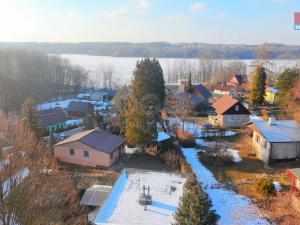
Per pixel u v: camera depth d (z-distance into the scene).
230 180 29.77
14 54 127.56
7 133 14.54
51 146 37.03
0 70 107.06
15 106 72.69
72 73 129.75
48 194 14.34
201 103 61.31
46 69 122.12
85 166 35.25
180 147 39.66
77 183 28.75
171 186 22.33
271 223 22.22
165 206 19.58
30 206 12.08
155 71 55.25
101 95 94.69
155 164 35.66
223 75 115.88
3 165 11.50
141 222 17.83
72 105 71.44
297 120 38.41
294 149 33.59
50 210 13.82
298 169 25.70
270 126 35.75
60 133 52.88
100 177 31.31
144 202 19.78
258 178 29.69
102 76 164.62
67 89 114.06
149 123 38.16
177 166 34.59
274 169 32.47
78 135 37.94
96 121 49.69
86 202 22.67
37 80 111.94
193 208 17.41
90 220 20.53
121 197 20.59
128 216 18.42
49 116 56.53
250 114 50.38
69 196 19.98
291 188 26.20
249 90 71.94
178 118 53.44
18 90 82.12
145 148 39.53
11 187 11.42
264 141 34.41
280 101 59.38
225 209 24.30
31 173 12.94
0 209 11.19
